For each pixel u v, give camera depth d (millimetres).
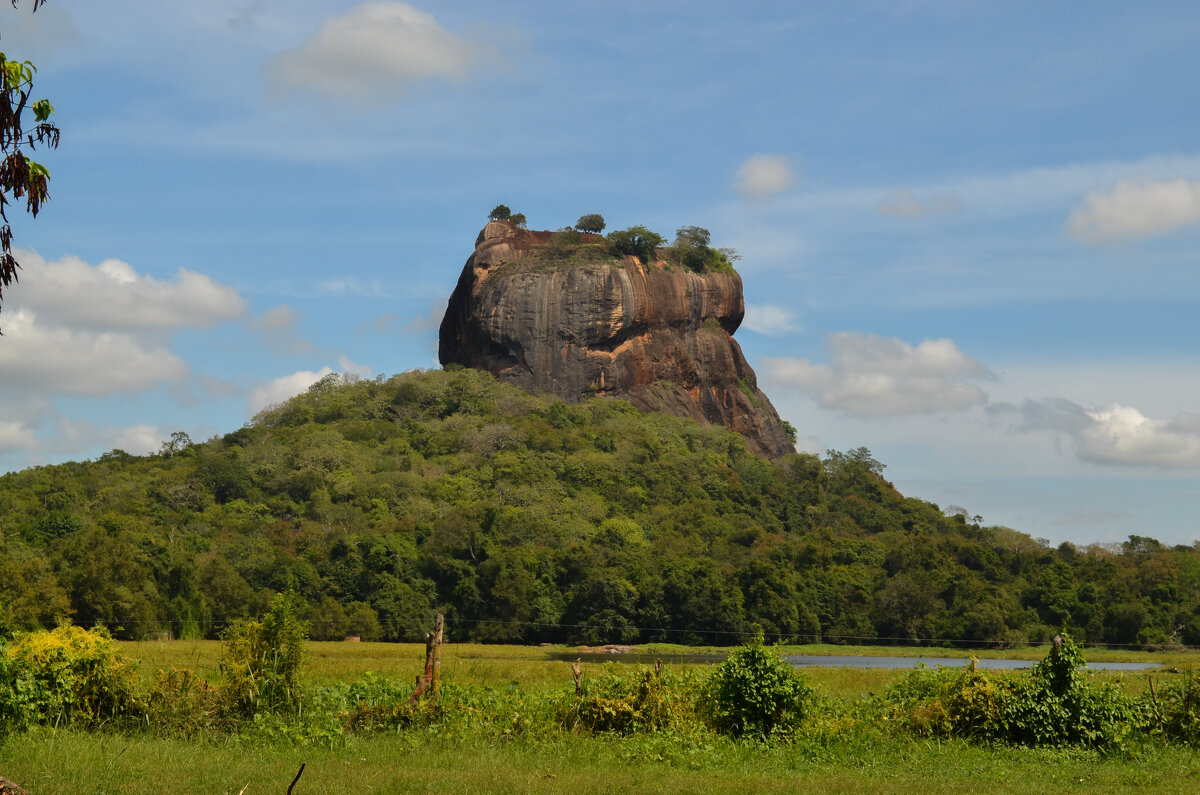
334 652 49688
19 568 57750
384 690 17984
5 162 9094
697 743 15758
